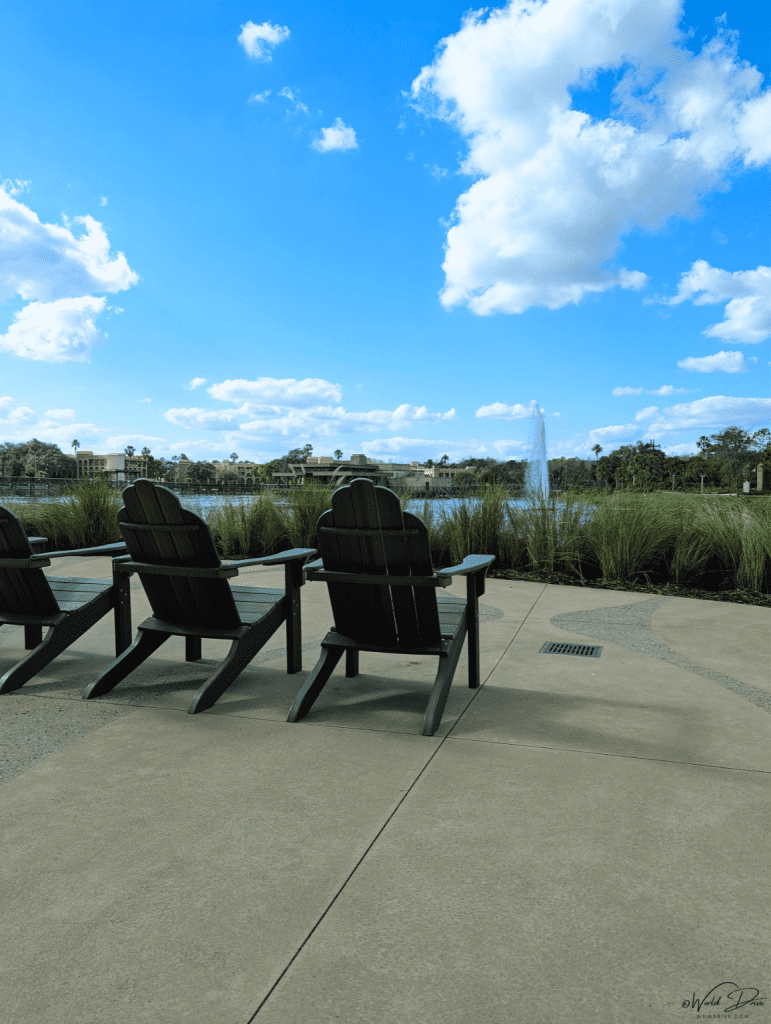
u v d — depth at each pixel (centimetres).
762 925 152
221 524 932
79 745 259
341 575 292
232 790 221
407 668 377
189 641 383
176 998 130
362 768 239
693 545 670
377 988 133
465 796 217
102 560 804
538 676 357
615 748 257
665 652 407
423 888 167
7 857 181
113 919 155
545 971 137
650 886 167
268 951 144
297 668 364
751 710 301
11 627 469
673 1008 127
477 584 335
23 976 136
